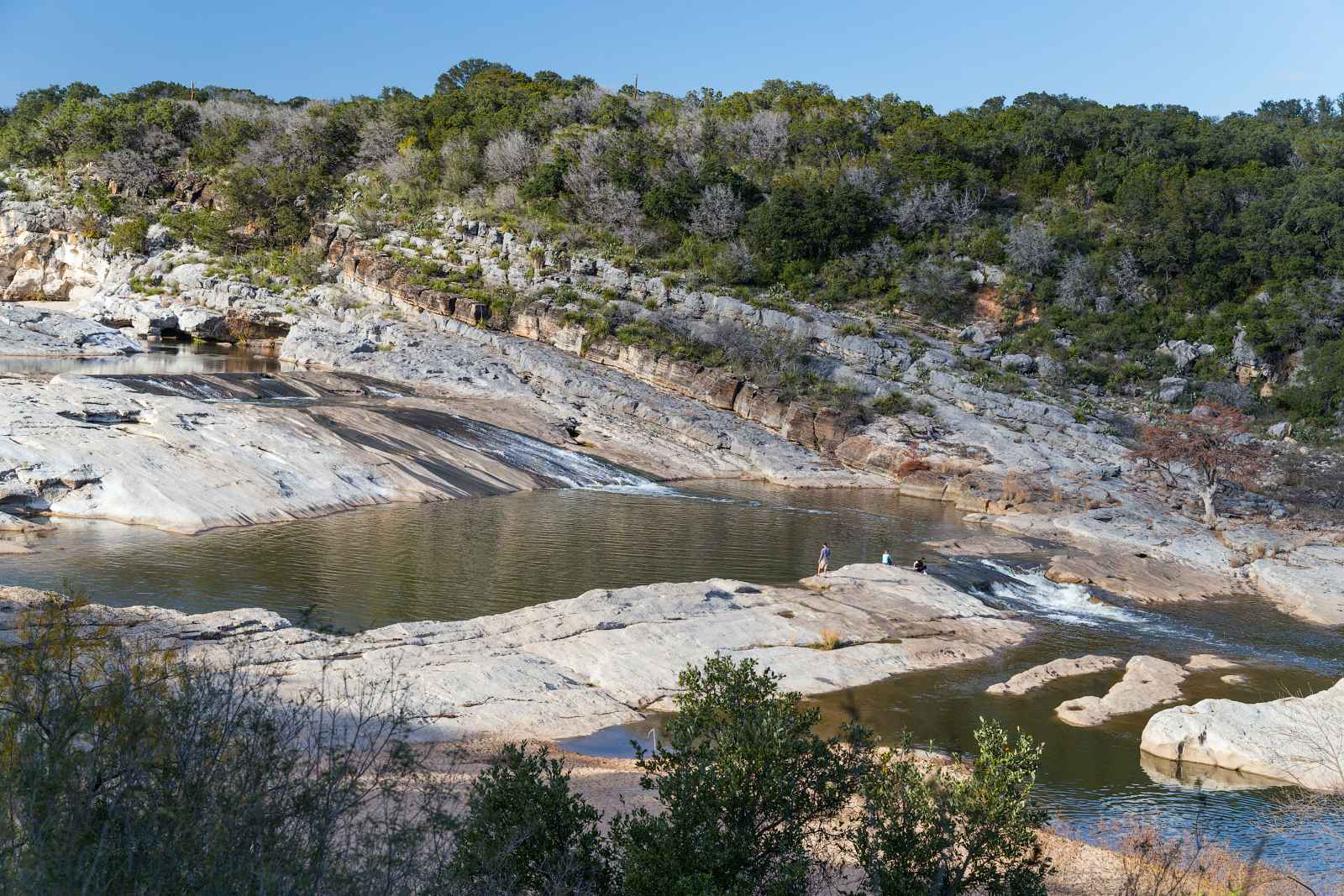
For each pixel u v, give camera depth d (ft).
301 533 144.66
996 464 240.32
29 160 419.74
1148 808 77.82
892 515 205.67
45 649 34.65
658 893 37.27
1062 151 422.82
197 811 30.66
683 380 278.05
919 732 91.50
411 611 111.55
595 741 84.02
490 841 38.45
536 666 96.48
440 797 46.70
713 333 288.30
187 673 35.96
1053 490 220.64
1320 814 73.67
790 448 252.62
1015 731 93.56
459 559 136.67
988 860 44.73
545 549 147.02
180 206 393.29
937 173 384.68
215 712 38.27
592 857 40.73
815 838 56.65
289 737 41.19
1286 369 318.45
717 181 372.58
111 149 407.64
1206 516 207.51
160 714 32.53
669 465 235.40
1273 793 82.02
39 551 123.13
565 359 285.02
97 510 141.59
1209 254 341.00
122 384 197.88
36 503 139.64
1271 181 367.86
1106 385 305.32
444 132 415.44
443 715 83.05
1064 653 120.88
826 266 349.61
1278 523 204.44
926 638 120.16
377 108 439.22
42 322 278.87
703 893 35.76
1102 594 152.56
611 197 357.82
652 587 120.26
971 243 356.79
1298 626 142.61
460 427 216.13
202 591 111.96
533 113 427.74
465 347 288.51
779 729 40.50
